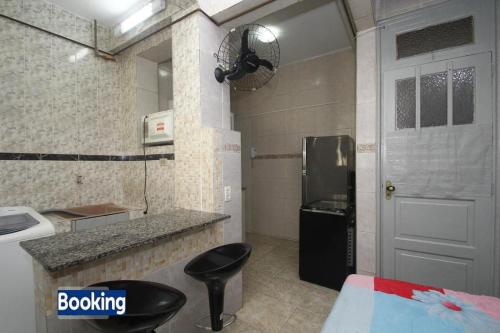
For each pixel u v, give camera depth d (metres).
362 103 2.22
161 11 2.10
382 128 2.15
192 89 1.95
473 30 1.83
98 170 2.52
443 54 1.92
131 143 2.59
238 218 2.07
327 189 2.56
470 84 1.84
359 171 2.25
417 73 2.01
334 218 2.36
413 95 2.04
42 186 2.14
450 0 1.89
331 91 3.34
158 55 2.54
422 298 1.01
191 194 1.97
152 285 1.12
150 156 2.38
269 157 3.94
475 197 1.83
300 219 2.54
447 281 1.96
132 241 1.19
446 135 1.91
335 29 2.75
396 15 2.08
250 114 4.09
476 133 1.82
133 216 2.31
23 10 2.01
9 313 1.29
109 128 2.61
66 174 2.29
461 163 1.87
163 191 2.27
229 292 1.95
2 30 1.91
